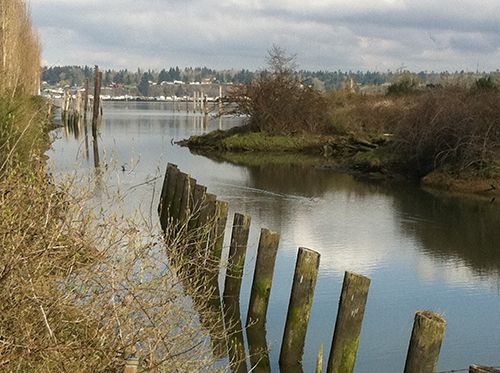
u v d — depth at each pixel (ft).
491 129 86.79
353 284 24.97
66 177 31.63
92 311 17.97
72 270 18.03
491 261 46.68
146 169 86.69
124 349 17.40
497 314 35.76
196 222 45.47
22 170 21.90
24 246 16.99
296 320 28.73
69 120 184.75
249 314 33.17
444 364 29.48
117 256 20.59
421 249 49.80
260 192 77.00
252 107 140.46
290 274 41.50
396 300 37.55
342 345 25.17
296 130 138.41
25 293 16.52
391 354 30.27
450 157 88.84
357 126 135.74
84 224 19.69
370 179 91.86
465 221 61.72
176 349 20.59
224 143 130.72
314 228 56.44
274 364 29.55
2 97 47.42
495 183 81.20
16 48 106.83
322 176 94.27
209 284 34.71
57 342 16.71
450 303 37.32
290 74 142.72
